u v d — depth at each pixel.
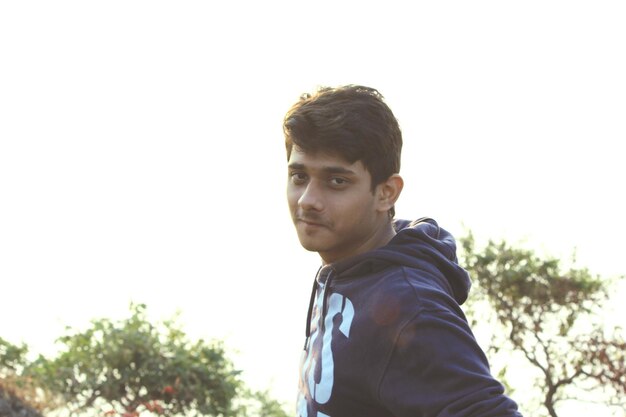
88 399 9.92
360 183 2.05
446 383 1.90
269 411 11.28
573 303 10.68
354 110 2.02
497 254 11.02
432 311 1.95
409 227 2.16
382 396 1.96
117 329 10.37
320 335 2.11
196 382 10.54
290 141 2.10
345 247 2.11
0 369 3.47
